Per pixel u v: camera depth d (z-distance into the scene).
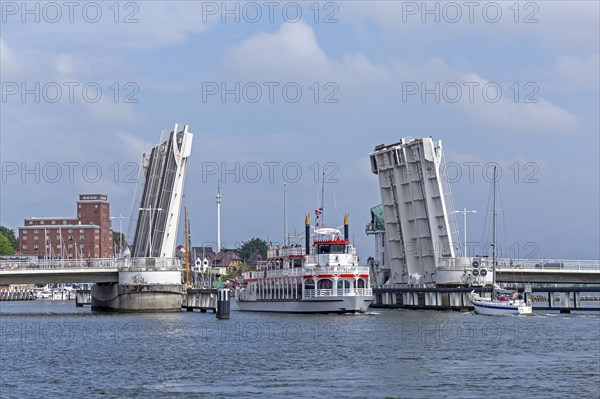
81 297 171.00
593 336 82.88
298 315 110.62
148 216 119.31
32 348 76.44
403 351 71.38
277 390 53.94
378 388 54.31
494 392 52.84
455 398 51.25
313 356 68.56
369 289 110.12
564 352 70.69
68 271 119.06
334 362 65.12
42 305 194.12
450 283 121.06
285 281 113.88
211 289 126.12
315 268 109.06
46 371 62.44
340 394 52.59
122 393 53.66
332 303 108.75
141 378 58.84
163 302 121.75
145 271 121.00
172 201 117.19
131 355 70.50
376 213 144.25
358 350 72.12
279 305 115.00
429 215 119.75
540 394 52.19
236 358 67.88
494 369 61.34
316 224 113.25
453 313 116.69
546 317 109.56
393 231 128.00
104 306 134.38
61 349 75.44
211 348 74.56
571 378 57.47
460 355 68.81
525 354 69.31
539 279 129.00
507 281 127.12
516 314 111.56
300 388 54.50
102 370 62.59
